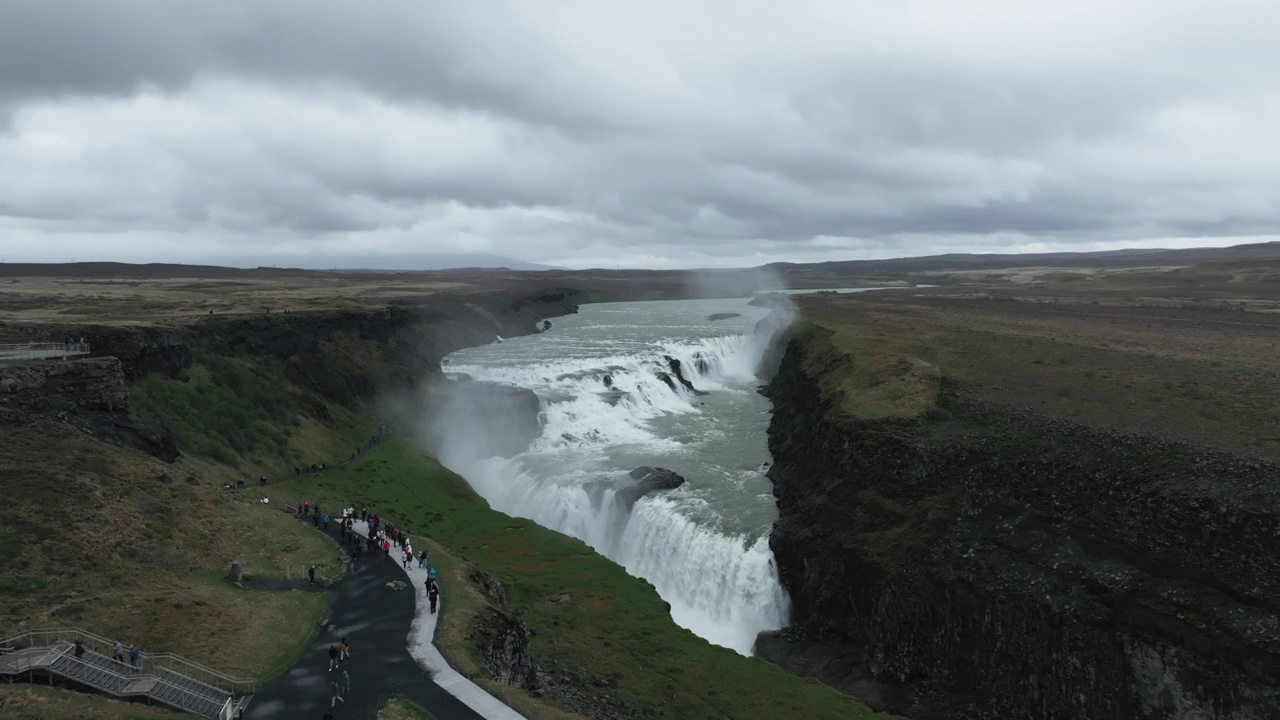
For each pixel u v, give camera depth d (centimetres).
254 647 3359
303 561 4412
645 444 8931
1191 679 3719
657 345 13862
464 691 3075
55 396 4875
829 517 5797
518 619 4197
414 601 3941
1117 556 4344
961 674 4588
